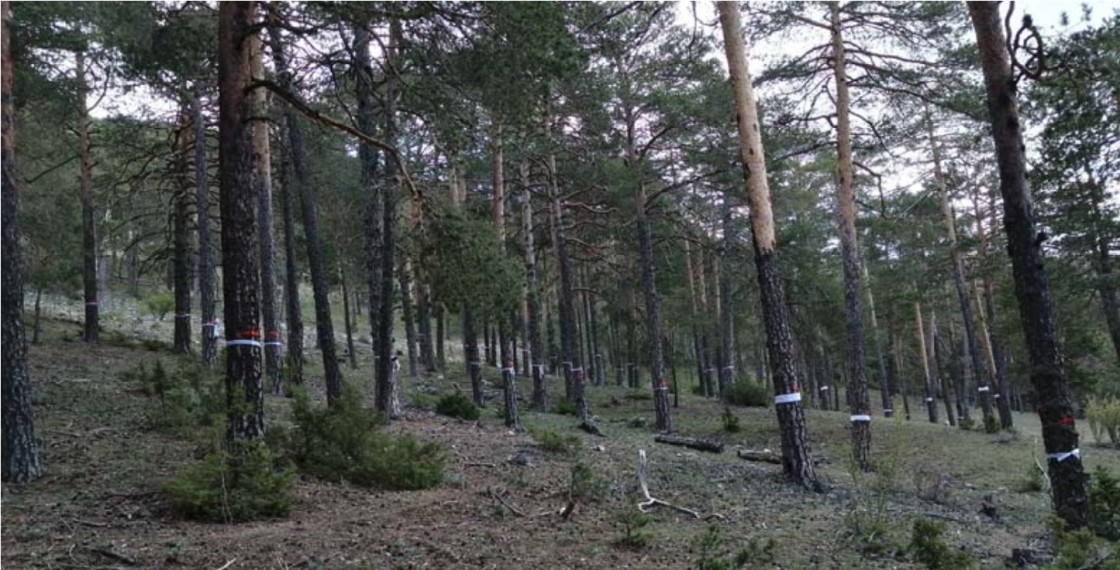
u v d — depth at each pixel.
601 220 27.45
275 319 16.72
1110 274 17.98
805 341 30.23
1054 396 7.70
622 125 20.22
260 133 16.00
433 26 8.66
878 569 6.54
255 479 6.88
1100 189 17.09
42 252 20.23
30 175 21.50
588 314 37.75
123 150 21.38
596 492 8.50
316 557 5.73
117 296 37.88
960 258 26.98
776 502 9.77
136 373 14.22
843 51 15.42
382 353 14.19
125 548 5.70
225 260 7.96
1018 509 11.57
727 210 25.77
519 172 23.17
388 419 14.01
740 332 35.38
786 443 11.52
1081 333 23.70
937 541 6.33
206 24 11.66
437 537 6.52
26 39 13.66
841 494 10.98
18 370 7.78
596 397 27.64
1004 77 7.96
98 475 8.02
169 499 6.88
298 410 8.86
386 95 13.48
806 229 23.11
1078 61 10.17
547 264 36.31
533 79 9.05
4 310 7.72
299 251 25.23
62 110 16.70
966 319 26.59
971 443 19.06
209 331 17.91
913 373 50.31
